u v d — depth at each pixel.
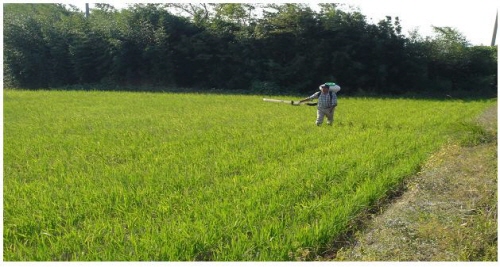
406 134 10.95
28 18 34.75
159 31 31.28
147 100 20.36
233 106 17.94
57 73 34.00
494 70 30.97
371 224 5.61
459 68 31.20
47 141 10.09
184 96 22.72
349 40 29.39
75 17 34.47
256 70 30.48
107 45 32.38
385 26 29.64
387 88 30.22
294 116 14.65
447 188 6.77
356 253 4.85
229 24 31.44
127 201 5.89
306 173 7.15
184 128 12.06
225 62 31.67
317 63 29.41
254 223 5.26
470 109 17.98
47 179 7.16
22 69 34.22
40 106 17.44
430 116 15.07
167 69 31.69
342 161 7.96
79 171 7.64
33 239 4.98
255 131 11.57
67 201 5.98
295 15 29.58
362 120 13.80
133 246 4.72
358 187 6.62
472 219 5.57
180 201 5.97
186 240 4.77
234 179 6.82
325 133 11.15
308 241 4.90
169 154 8.88
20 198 6.05
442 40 31.33
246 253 4.57
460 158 8.59
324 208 5.69
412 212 5.83
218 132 11.38
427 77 30.50
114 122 13.17
